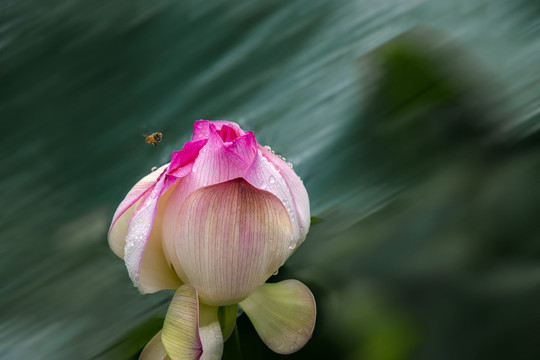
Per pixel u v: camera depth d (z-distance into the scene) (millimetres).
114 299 977
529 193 970
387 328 910
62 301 981
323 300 934
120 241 954
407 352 897
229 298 922
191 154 922
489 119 1028
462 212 972
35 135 1126
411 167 1016
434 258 946
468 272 932
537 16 1112
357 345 907
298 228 937
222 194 906
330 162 1037
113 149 1095
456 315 910
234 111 1105
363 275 946
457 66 1074
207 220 908
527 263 929
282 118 1089
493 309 908
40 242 1031
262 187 917
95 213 1048
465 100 1049
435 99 1059
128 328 952
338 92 1097
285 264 965
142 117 1119
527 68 1060
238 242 907
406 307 921
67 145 1109
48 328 961
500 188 978
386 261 953
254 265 913
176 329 904
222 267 911
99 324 958
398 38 1107
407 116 1055
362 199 1004
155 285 933
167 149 1081
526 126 1017
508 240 944
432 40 1101
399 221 978
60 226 1042
